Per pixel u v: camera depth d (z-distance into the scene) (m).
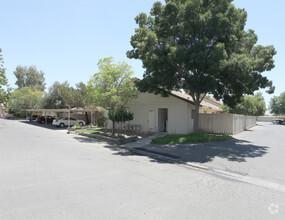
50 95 40.72
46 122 36.47
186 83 14.77
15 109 50.16
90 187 5.63
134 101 21.78
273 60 14.13
